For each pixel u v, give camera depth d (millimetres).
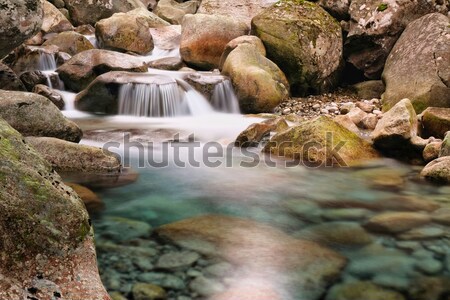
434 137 7371
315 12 11883
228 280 3143
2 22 6141
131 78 9617
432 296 3076
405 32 10664
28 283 2504
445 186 5535
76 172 5332
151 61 13273
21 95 5941
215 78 10359
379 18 11391
